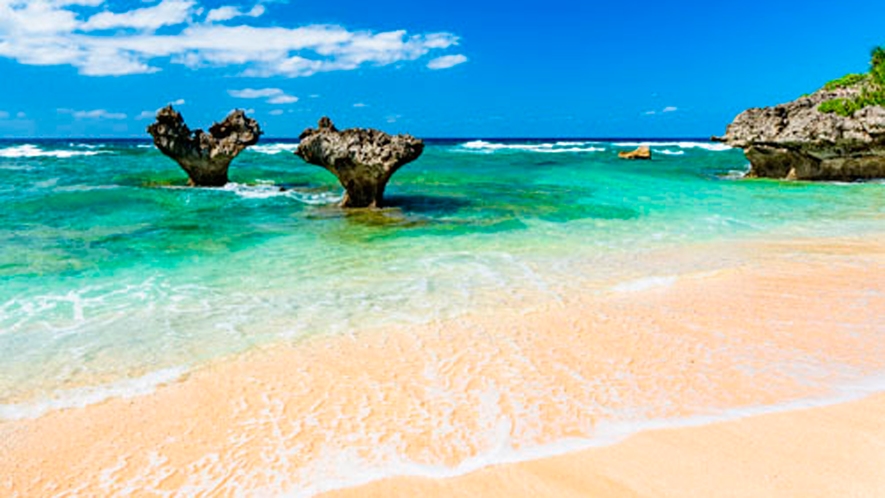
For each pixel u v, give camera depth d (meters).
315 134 18.30
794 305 8.70
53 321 8.00
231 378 6.38
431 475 4.58
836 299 8.97
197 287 9.63
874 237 13.79
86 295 9.12
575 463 4.67
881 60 30.08
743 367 6.51
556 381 6.23
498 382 6.23
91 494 4.45
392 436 5.18
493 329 7.79
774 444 4.83
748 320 8.06
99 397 5.96
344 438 5.16
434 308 8.63
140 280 9.98
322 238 13.62
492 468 4.65
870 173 26.66
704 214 17.44
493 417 5.48
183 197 20.20
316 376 6.41
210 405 5.79
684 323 7.97
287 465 4.77
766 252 12.24
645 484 4.34
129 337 7.49
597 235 14.13
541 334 7.60
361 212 17.55
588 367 6.58
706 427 5.17
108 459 4.90
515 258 11.73
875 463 4.50
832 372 6.33
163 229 14.43
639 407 5.62
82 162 35.84
